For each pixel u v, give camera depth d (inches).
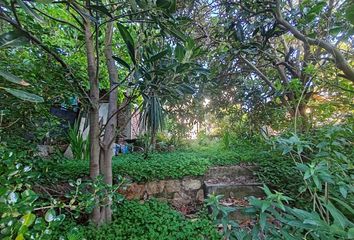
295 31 62.5
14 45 34.6
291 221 33.6
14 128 70.6
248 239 36.8
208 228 74.2
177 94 63.2
